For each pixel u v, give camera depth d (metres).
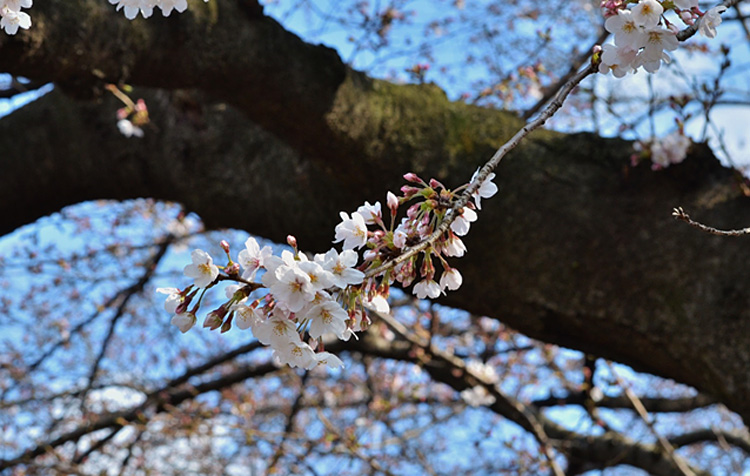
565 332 3.51
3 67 2.84
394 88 3.59
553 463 4.99
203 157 4.16
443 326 6.90
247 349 6.06
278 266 1.24
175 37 3.07
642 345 3.31
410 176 1.50
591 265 3.35
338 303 1.28
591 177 3.43
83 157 4.48
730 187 3.29
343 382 7.05
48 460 6.41
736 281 3.13
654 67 1.48
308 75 3.29
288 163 3.93
